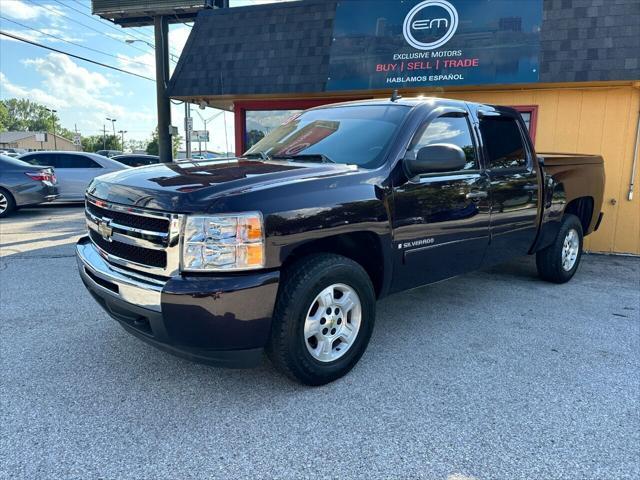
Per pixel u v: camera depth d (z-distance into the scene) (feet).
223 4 43.91
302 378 10.04
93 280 10.50
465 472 7.79
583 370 11.44
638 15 22.90
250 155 13.56
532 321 14.75
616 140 24.98
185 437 8.62
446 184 12.58
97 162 43.68
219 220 8.61
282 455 8.16
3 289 17.17
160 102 43.34
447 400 9.97
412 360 11.86
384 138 11.92
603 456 8.23
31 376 10.75
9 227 31.53
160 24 43.86
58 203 45.62
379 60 27.02
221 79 30.01
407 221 11.60
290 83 28.55
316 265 9.86
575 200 19.45
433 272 12.87
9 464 7.82
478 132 14.10
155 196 9.00
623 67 22.75
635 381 10.93
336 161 11.80
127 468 7.80
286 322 9.50
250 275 8.82
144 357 11.76
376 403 9.82
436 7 25.96
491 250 14.62
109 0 43.68
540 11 24.25
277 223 9.04
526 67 24.29
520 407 9.75
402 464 7.97
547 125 25.94
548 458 8.16
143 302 8.93
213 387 10.37
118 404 9.66
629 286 18.90
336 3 28.50
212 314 8.58
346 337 10.80
